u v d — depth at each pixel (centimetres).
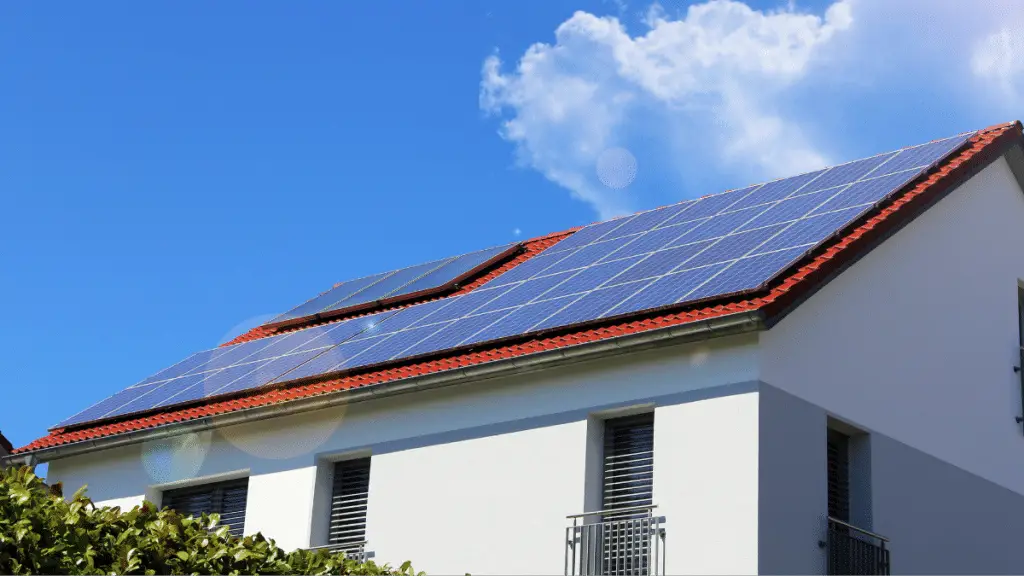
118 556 990
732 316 1408
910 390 1675
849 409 1557
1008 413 1856
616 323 1540
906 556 1586
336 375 1788
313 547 1748
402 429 1722
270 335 2328
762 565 1362
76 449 2000
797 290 1447
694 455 1445
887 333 1661
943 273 1802
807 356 1509
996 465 1797
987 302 1880
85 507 1024
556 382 1594
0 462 2088
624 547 1455
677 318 1477
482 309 1847
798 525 1423
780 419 1438
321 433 1798
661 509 1455
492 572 1574
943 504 1673
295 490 1792
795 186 1956
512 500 1584
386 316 2073
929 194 1730
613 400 1532
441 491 1655
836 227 1608
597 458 1548
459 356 1669
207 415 1869
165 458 1945
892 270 1702
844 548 1469
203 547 1082
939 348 1750
